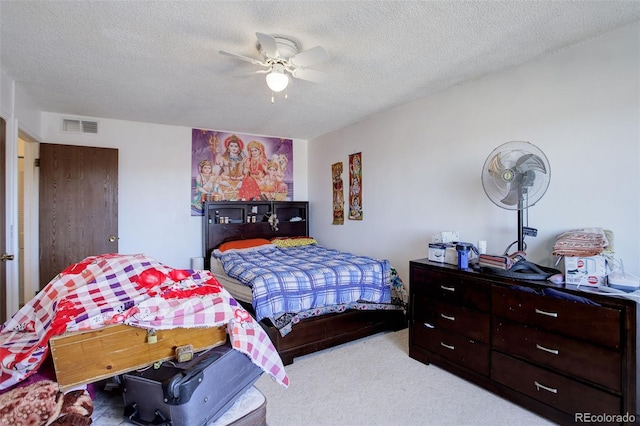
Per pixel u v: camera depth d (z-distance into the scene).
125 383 1.00
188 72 2.66
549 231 2.36
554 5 1.78
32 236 3.60
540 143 2.40
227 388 1.08
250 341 1.17
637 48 1.94
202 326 1.09
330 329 2.82
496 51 2.31
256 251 4.27
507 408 1.98
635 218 1.95
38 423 0.79
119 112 3.78
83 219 3.76
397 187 3.70
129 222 4.16
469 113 2.91
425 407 2.00
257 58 2.39
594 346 1.68
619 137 2.01
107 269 1.13
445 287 2.42
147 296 1.07
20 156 3.89
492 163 2.32
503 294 2.07
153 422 0.95
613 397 1.61
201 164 4.60
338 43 2.20
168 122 4.25
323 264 3.24
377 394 2.14
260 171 5.07
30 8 1.79
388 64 2.53
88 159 3.80
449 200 3.10
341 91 3.13
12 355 0.91
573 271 1.88
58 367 0.88
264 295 2.63
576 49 2.21
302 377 2.36
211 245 4.55
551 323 1.84
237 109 3.70
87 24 1.95
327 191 4.98
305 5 1.78
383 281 3.16
